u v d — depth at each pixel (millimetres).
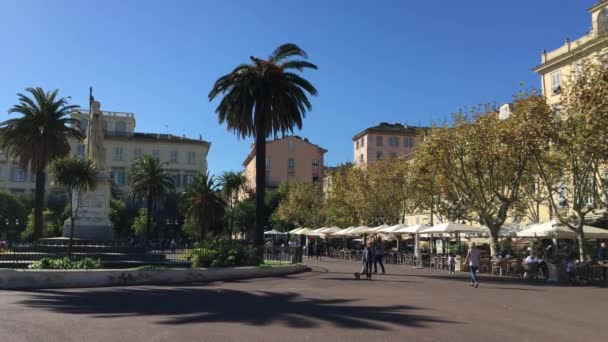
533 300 14938
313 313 11453
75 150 91438
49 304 12828
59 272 17672
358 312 11688
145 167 65500
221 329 9414
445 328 9828
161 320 10375
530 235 27609
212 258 23172
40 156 37875
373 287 18141
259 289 17031
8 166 91938
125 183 95312
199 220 64000
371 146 91000
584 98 21531
